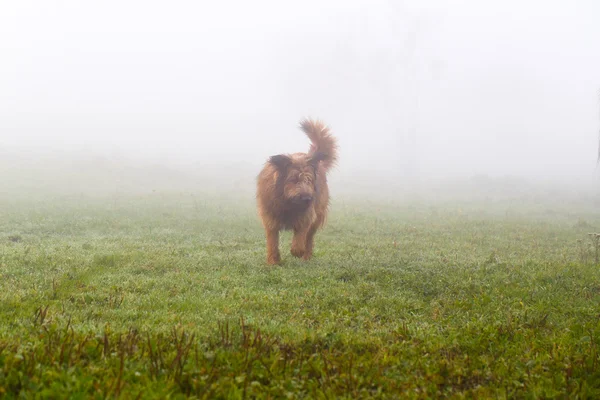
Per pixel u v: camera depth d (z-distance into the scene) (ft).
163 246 36.83
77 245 35.60
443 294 25.25
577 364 15.47
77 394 11.07
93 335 15.44
